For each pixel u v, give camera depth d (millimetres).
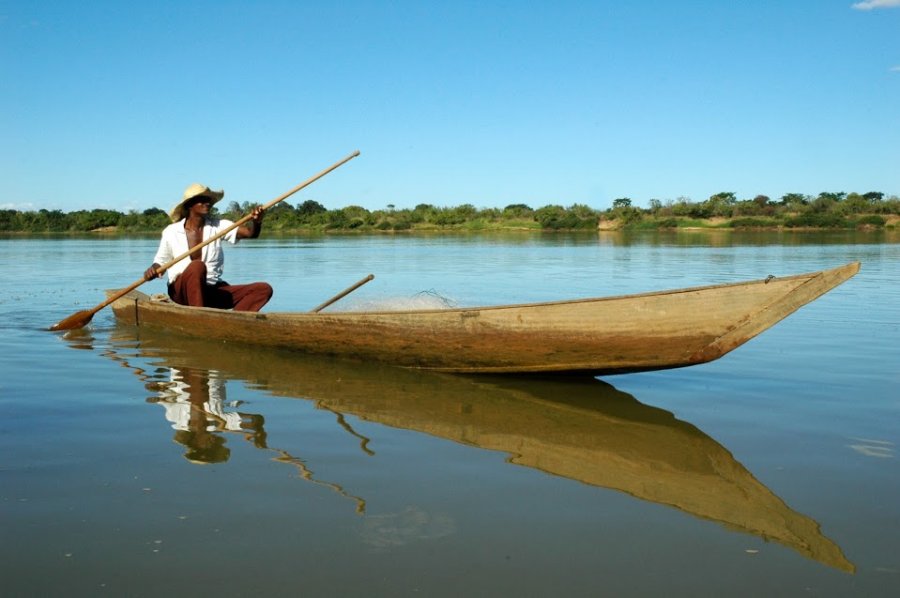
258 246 25406
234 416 4027
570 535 2584
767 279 4094
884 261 14984
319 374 5137
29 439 3584
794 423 3900
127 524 2641
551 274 13047
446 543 2514
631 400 4434
